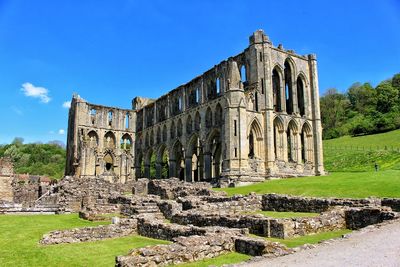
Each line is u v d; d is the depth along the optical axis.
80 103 99.06
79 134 96.50
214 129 73.44
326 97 169.62
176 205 31.77
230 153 62.56
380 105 139.75
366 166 87.19
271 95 68.69
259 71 69.25
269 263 12.28
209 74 80.00
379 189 32.34
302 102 78.06
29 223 29.91
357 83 180.75
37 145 192.12
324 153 111.38
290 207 30.42
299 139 73.06
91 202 42.66
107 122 103.75
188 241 15.33
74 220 32.62
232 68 65.75
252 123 67.56
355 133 134.88
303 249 14.21
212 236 16.19
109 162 103.12
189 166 82.25
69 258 17.09
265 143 66.62
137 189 57.34
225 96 65.69
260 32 70.62
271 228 19.33
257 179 61.03
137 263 13.56
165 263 14.19
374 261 11.82
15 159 171.88
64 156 184.75
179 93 89.69
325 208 27.66
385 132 125.12
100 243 20.83
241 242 16.11
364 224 21.42
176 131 88.25
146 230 23.02
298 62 76.88
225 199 34.56
